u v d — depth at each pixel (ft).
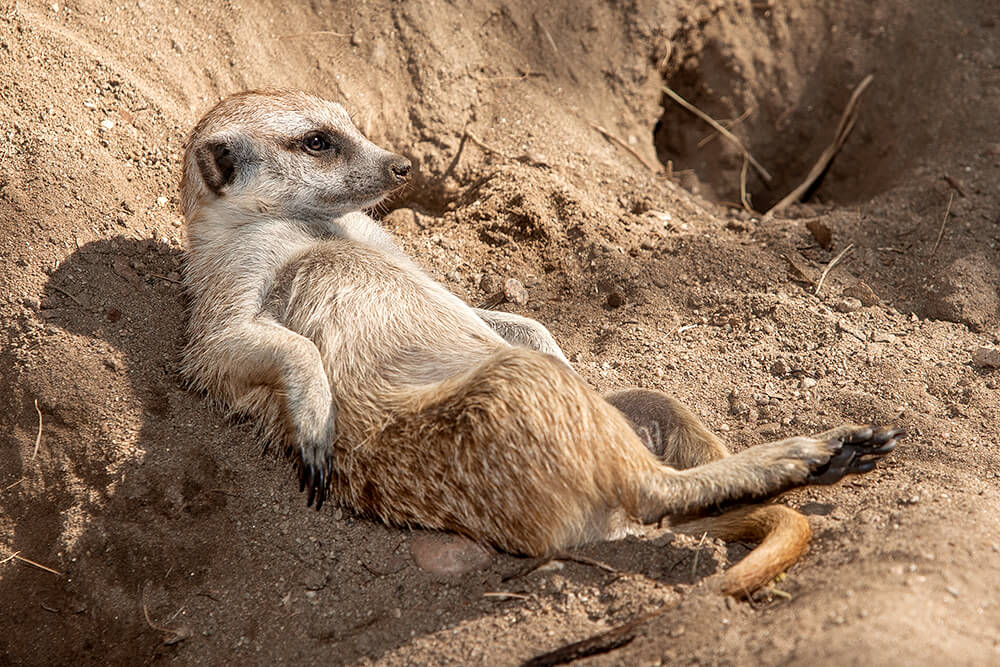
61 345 15.58
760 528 12.26
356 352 14.44
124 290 16.60
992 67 23.75
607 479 12.35
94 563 14.10
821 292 18.80
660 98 25.40
